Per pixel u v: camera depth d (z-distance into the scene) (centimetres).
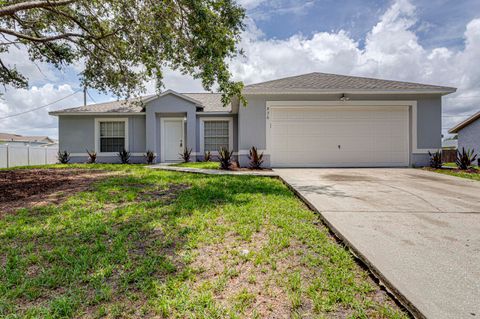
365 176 752
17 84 1006
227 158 955
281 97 995
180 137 1370
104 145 1359
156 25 711
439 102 1003
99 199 487
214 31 655
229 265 240
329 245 280
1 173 834
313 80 1110
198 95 1673
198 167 1012
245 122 990
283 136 1012
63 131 1330
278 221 351
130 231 326
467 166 916
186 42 722
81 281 221
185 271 230
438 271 214
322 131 1016
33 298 200
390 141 1022
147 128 1296
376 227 317
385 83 1064
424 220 345
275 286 207
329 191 527
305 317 172
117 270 237
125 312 182
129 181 669
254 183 640
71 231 331
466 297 180
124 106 1417
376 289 203
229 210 404
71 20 826
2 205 454
